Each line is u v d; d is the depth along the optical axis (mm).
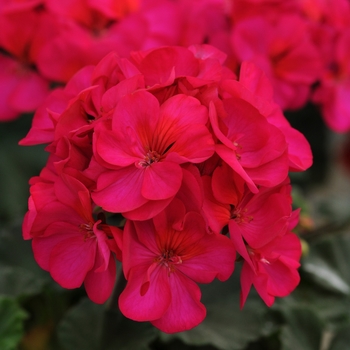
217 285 513
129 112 375
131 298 372
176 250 381
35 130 404
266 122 383
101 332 487
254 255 389
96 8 532
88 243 384
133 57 403
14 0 545
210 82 382
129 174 374
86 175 372
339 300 548
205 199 375
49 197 385
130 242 369
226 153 368
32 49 543
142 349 475
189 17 566
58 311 529
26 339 522
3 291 523
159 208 363
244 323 503
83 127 374
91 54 524
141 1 564
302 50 556
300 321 522
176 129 376
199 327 500
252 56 548
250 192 388
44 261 388
